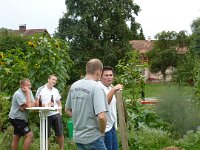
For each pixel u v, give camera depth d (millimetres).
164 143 10070
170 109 11727
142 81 12078
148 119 11570
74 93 5164
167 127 11484
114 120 6453
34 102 8523
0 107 10578
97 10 47969
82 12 48375
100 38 48344
